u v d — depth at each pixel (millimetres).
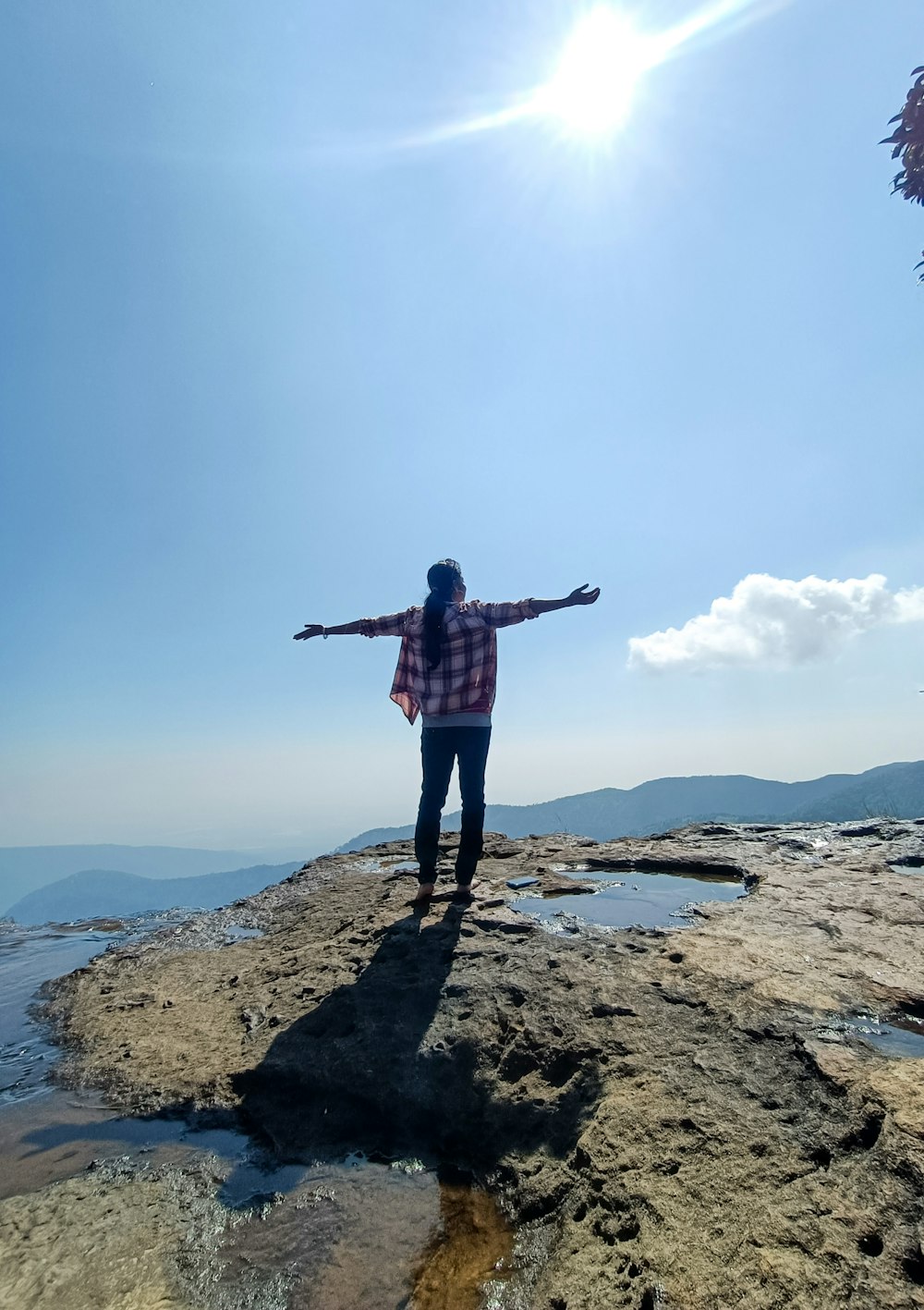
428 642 4805
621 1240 1916
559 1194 2193
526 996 3363
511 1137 2547
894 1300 1503
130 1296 1887
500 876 6090
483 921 4508
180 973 4570
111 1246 2088
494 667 4906
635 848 7043
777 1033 2727
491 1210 2252
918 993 3031
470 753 4926
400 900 5375
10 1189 2408
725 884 5824
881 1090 2193
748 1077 2469
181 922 6316
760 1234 1766
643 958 3707
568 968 3611
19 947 6023
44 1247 2088
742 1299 1594
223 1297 1878
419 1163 2531
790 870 5734
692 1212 1905
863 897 4699
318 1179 2438
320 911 5633
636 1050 2777
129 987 4391
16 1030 3943
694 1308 1594
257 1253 2051
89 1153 2629
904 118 5496
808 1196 1857
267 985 4098
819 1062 2432
